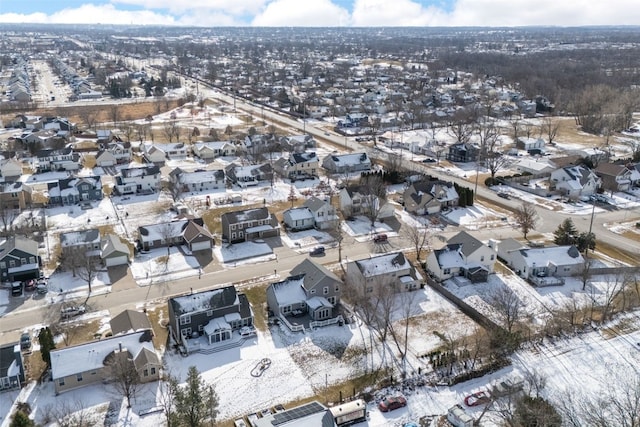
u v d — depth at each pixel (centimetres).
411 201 11319
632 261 9144
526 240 9912
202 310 6875
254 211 9981
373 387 6006
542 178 13662
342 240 9906
